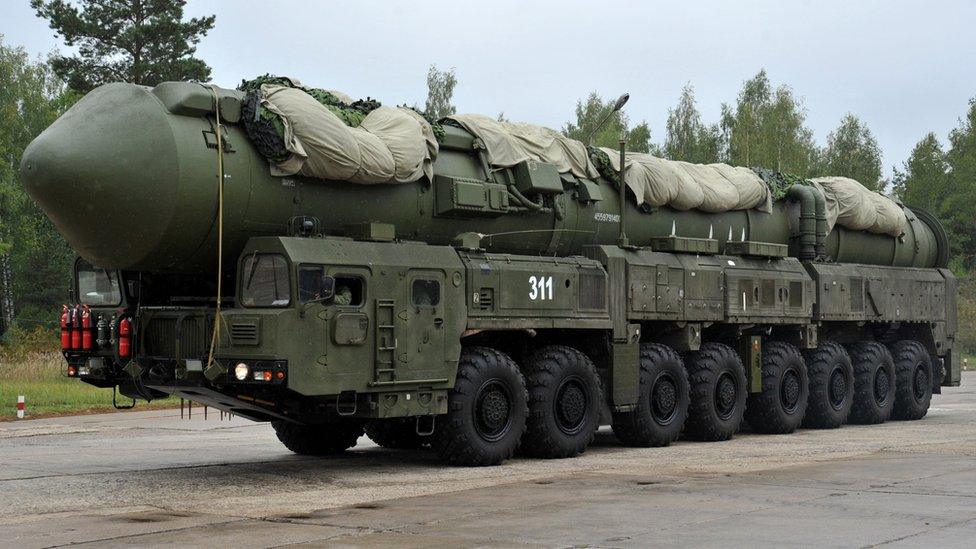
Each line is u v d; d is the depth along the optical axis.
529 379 12.17
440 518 8.13
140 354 10.79
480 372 11.40
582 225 13.55
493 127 12.73
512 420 11.69
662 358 13.80
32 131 48.69
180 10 35.97
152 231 9.98
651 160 14.59
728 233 15.84
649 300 13.64
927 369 19.02
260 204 10.39
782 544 7.05
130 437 15.80
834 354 16.81
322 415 10.70
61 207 9.96
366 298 10.45
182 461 12.42
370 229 10.77
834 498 9.04
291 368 9.79
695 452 13.08
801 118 53.69
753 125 52.78
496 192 12.30
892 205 18.83
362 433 13.59
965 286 60.06
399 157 11.19
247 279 10.11
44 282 44.00
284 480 10.56
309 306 9.95
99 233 10.09
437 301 11.09
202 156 10.02
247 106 10.33
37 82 50.81
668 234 14.84
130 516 8.39
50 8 34.97
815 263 16.97
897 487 9.69
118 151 9.82
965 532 7.47
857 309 17.41
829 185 17.88
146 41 35.31
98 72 35.16
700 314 14.40
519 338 12.66
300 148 10.36
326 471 11.31
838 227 17.95
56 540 7.36
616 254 13.34
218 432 16.69
